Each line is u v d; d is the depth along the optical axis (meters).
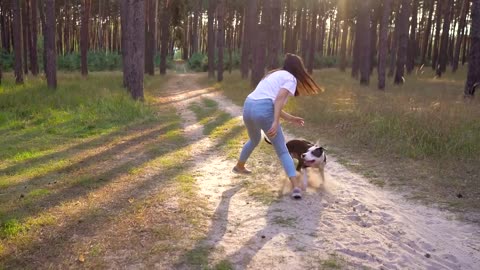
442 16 47.25
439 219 4.66
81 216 4.55
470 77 15.18
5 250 3.75
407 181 6.09
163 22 38.66
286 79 4.99
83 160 7.15
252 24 28.09
